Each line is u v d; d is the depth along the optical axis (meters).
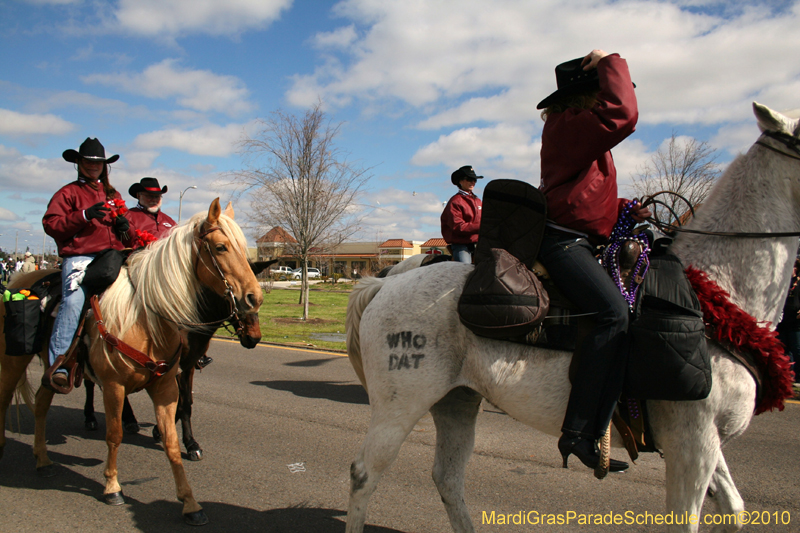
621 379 2.38
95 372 3.74
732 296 2.50
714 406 2.32
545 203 2.60
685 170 13.90
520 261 2.66
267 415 5.75
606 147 2.50
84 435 5.16
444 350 2.77
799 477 3.99
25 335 3.90
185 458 4.50
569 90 2.68
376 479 2.80
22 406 6.26
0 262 25.02
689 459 2.35
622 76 2.48
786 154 2.46
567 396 2.54
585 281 2.48
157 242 3.82
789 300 6.75
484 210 2.86
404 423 2.78
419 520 3.40
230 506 3.61
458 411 3.09
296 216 14.88
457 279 2.87
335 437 5.04
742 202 2.55
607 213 2.60
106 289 3.75
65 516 3.43
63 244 4.05
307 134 14.45
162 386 3.66
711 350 2.36
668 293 2.39
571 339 2.52
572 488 3.86
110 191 4.54
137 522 3.37
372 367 2.90
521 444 4.82
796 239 2.54
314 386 7.10
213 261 3.55
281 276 49.84
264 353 9.59
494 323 2.54
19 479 4.03
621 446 2.62
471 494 3.77
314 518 3.44
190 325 3.64
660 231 2.81
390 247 52.88
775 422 5.42
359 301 3.23
